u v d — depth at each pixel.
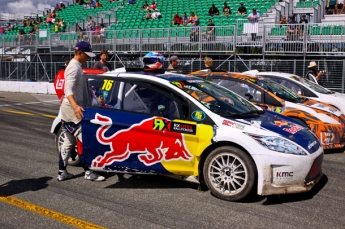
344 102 9.02
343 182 5.86
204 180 5.23
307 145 5.05
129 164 5.51
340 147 7.75
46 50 24.66
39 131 9.80
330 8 23.00
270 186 4.81
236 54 17.64
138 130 5.39
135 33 20.28
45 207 4.82
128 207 4.82
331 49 15.72
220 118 5.11
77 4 33.62
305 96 9.30
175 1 26.94
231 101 5.61
